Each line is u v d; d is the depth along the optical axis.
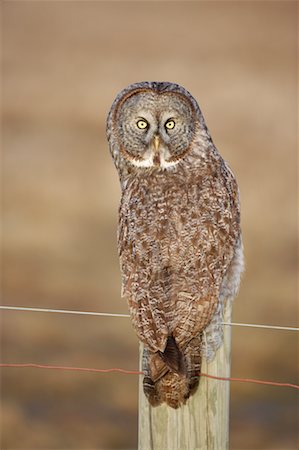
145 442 8.62
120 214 8.82
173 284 8.67
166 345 8.61
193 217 8.75
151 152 8.91
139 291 8.68
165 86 8.99
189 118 8.96
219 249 8.73
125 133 8.98
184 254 8.70
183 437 8.62
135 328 8.66
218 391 8.62
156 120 8.95
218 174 8.88
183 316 8.64
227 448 8.64
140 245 8.73
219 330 8.66
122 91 9.04
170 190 8.80
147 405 8.62
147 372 8.62
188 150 8.93
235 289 8.77
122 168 8.99
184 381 8.60
